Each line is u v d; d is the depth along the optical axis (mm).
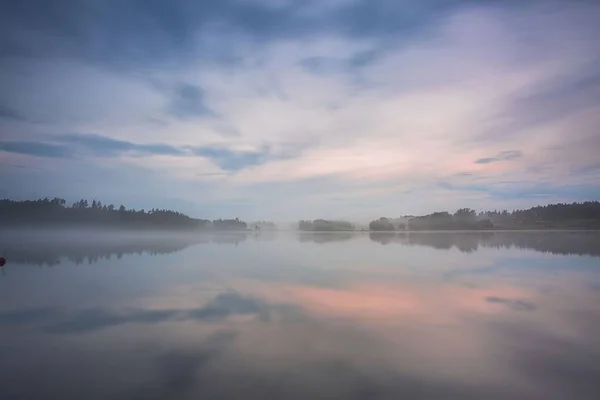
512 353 9922
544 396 7766
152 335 11680
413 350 10195
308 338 11234
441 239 57156
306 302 15711
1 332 12078
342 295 16906
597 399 7656
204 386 8227
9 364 9562
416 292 17312
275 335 11547
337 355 9891
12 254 39125
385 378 8547
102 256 36719
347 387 8148
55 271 25797
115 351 10344
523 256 30797
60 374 8930
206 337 11414
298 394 7871
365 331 11805
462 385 8227
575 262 26625
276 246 49875
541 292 16953
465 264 26688
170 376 8758
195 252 41094
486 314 13477
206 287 19266
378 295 16828
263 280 21125
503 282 19438
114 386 8312
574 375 8664
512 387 8109
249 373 8859
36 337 11586
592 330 11609
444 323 12523
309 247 46375
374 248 42219
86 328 12445
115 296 17266
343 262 29391
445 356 9773
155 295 17406
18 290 18891
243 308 14867
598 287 17984
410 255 33656
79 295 17562
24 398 7848
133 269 26625
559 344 10508
